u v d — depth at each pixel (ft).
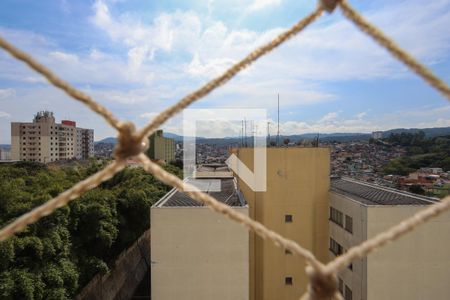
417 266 35.83
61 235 40.98
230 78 5.94
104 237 48.70
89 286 49.16
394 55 5.11
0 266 32.71
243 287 35.40
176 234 35.63
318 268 5.50
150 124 5.85
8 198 40.01
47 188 46.11
